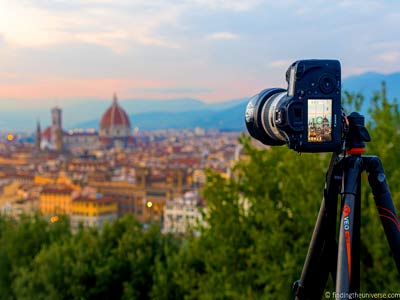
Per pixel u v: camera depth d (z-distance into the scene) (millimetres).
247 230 12031
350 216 2574
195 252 13180
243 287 11539
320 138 2441
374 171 2680
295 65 2434
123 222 18703
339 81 2439
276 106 2492
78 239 19891
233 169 12648
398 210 8570
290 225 11375
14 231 21906
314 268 2740
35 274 16984
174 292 15203
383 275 9219
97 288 16219
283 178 11805
